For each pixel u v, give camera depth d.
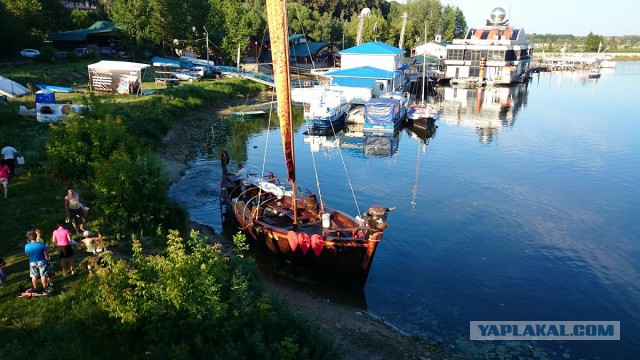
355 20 113.69
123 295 10.51
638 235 21.70
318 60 93.44
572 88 85.69
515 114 58.28
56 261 14.23
